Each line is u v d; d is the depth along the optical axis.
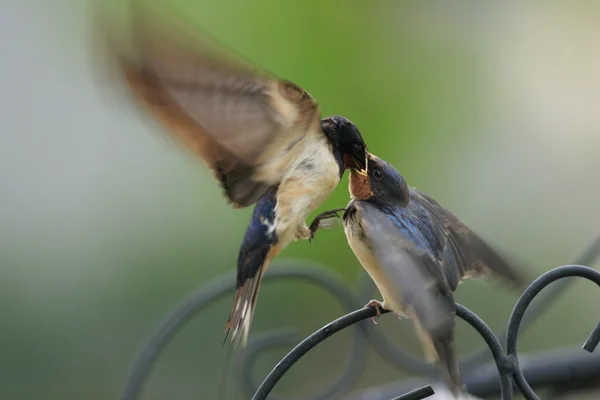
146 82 4.94
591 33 14.98
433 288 5.25
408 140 13.09
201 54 4.95
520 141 14.05
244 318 6.10
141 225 12.71
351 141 6.10
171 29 4.53
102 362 12.19
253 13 12.89
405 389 8.59
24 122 13.34
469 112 13.63
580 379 8.21
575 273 5.93
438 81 13.55
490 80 14.02
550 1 14.88
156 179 12.82
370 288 8.69
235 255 12.32
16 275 12.45
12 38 13.70
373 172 6.06
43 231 12.62
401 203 6.02
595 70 14.71
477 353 8.67
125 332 12.30
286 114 5.50
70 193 13.00
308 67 12.95
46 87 13.59
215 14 12.85
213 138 5.45
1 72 13.48
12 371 12.05
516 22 14.60
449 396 6.05
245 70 5.16
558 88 14.68
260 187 5.95
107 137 13.25
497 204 13.58
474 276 6.23
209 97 5.19
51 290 12.51
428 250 5.58
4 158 13.00
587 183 13.89
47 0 13.77
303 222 6.09
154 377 12.01
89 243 12.69
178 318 8.16
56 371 12.14
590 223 13.70
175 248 12.52
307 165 5.93
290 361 5.88
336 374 12.28
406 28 13.48
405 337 12.05
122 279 12.55
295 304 12.36
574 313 12.89
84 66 13.66
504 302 12.50
